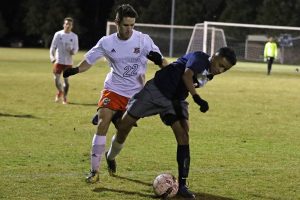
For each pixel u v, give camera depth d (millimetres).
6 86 38406
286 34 76562
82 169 14570
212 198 12234
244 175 14359
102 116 13445
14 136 19359
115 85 13633
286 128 22891
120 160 15812
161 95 12453
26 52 98375
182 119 12539
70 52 29234
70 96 33406
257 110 28812
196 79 12188
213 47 62438
